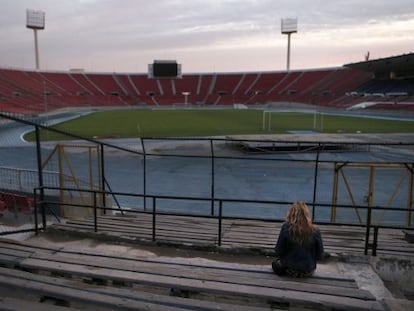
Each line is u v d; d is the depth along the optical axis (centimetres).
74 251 513
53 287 370
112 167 2212
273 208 1455
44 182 1379
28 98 7856
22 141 3194
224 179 1945
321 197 1620
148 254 573
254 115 6444
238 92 10144
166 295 385
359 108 7062
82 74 10288
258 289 383
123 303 339
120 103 9319
